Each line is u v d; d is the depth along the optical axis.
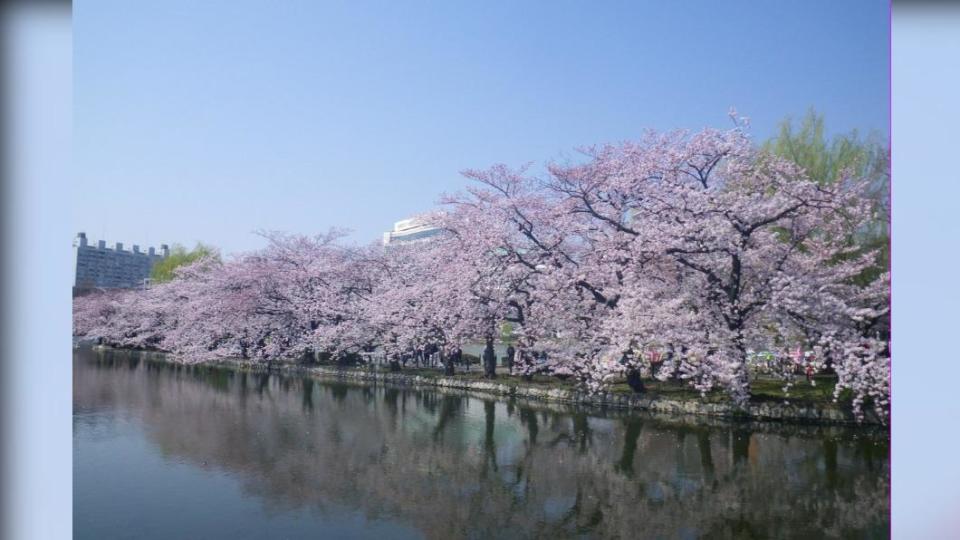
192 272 30.98
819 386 15.30
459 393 20.05
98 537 7.56
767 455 11.15
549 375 21.11
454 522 8.09
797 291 13.57
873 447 11.56
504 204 19.48
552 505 8.79
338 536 7.64
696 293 15.67
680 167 16.53
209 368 28.55
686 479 9.89
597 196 18.33
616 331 16.20
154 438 12.98
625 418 14.99
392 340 25.02
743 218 14.79
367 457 11.45
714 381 15.33
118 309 32.84
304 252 29.16
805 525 7.95
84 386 21.38
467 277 20.45
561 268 18.86
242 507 8.68
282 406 17.48
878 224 15.05
